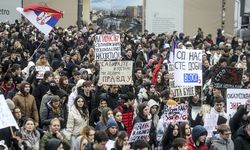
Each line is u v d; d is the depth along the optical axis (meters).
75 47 29.58
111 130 12.91
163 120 14.24
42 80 16.80
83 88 16.06
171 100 15.41
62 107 15.86
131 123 15.27
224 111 16.02
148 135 13.40
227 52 27.14
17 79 16.81
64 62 23.05
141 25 44.97
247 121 14.08
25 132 13.12
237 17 47.62
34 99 15.58
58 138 12.77
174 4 43.72
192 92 16.12
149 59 25.70
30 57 25.42
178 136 13.39
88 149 11.90
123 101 15.43
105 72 17.25
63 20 47.41
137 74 19.73
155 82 20.05
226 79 17.14
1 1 44.09
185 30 45.66
